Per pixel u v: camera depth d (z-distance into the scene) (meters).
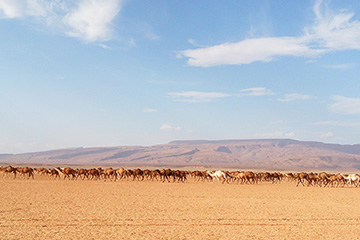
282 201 32.31
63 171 59.12
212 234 17.33
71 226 18.39
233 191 41.69
